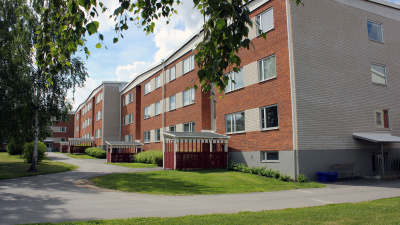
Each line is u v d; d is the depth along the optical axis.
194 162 19.98
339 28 17.97
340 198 10.64
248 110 19.03
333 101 16.97
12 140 22.17
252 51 18.97
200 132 22.69
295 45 16.09
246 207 8.91
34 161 20.89
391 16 20.59
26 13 20.62
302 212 7.67
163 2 5.70
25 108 20.92
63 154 49.75
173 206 9.01
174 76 28.98
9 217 7.36
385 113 19.23
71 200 9.96
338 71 17.47
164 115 30.52
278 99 16.70
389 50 20.11
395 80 20.08
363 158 17.61
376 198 10.55
